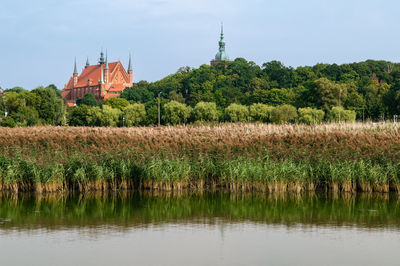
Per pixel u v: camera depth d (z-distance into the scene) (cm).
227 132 2955
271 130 2983
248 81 19600
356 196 2331
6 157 2506
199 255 1327
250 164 2461
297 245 1433
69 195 2395
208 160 2527
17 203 2167
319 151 2528
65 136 2744
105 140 2730
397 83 14200
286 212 1961
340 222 1767
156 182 2502
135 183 2588
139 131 3077
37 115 9612
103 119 12825
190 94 17500
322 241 1483
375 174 2362
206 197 2328
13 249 1383
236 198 2298
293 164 2450
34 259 1287
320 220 1805
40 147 2622
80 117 13075
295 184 2458
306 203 2164
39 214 1916
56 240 1487
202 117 11506
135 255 1324
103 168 2519
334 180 2433
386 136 2612
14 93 10538
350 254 1340
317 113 10094
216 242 1467
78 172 2439
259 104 11206
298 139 2630
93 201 2222
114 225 1711
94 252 1353
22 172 2447
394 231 1617
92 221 1780
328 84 11581
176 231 1616
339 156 2481
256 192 2456
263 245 1435
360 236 1545
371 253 1349
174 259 1290
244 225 1716
